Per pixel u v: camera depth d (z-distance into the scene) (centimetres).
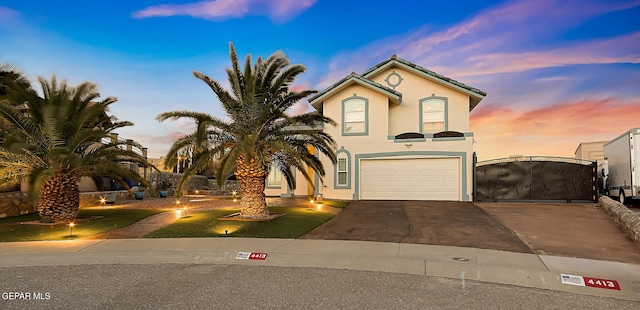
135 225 1123
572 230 991
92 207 1638
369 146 1891
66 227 1087
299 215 1284
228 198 2181
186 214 1348
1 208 1298
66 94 1145
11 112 1075
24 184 1478
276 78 1238
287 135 1254
